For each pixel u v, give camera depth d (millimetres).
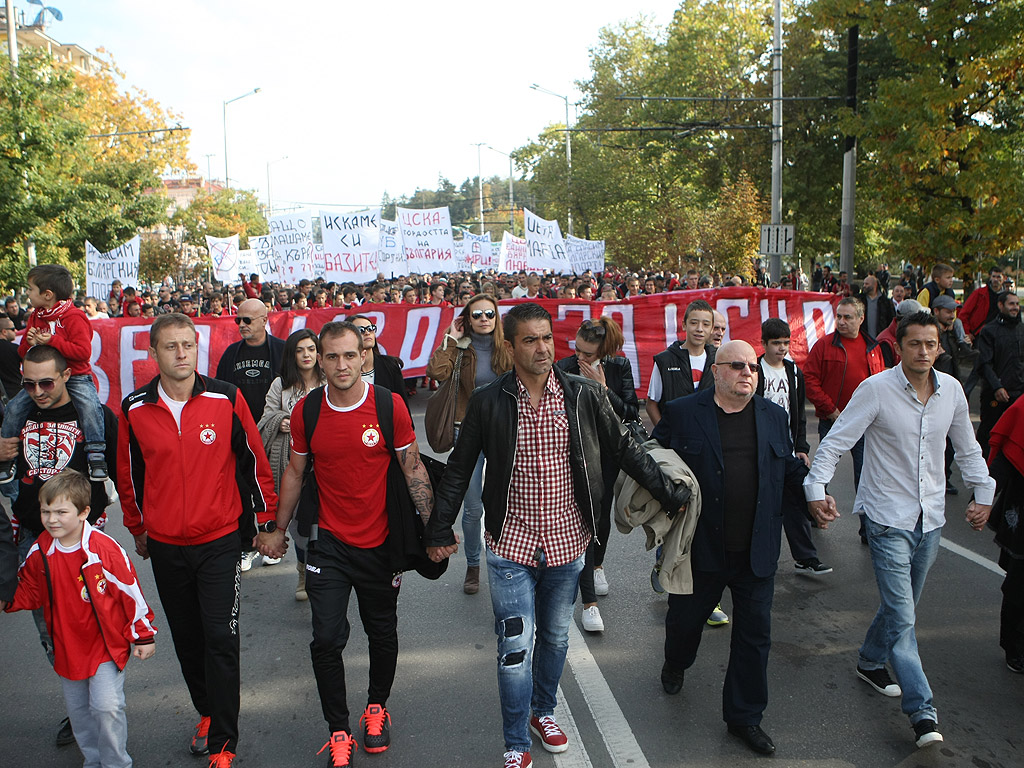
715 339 5887
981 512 4117
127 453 3797
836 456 4090
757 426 3830
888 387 4031
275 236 20688
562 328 11883
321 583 3756
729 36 33531
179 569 3754
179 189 64750
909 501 4020
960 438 4172
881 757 3746
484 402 3682
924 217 15945
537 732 3945
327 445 3770
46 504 3432
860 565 6180
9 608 3584
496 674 4578
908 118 14945
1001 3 14328
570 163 45438
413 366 12484
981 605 5398
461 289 17125
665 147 34188
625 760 3756
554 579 3750
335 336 3703
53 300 4496
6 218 18031
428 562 3965
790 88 28016
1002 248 15000
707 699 4289
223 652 3703
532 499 3660
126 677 4711
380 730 3877
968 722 4023
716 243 26828
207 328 10922
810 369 6969
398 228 22922
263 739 4012
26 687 4648
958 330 8562
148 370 10633
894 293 13469
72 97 19297
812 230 31078
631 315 11711
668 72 35125
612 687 4414
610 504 5000
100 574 3514
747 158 30062
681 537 3852
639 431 5145
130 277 17891
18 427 4227
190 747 3967
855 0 15961
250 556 6586
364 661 4816
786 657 4746
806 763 3703
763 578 3811
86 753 3654
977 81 14117
